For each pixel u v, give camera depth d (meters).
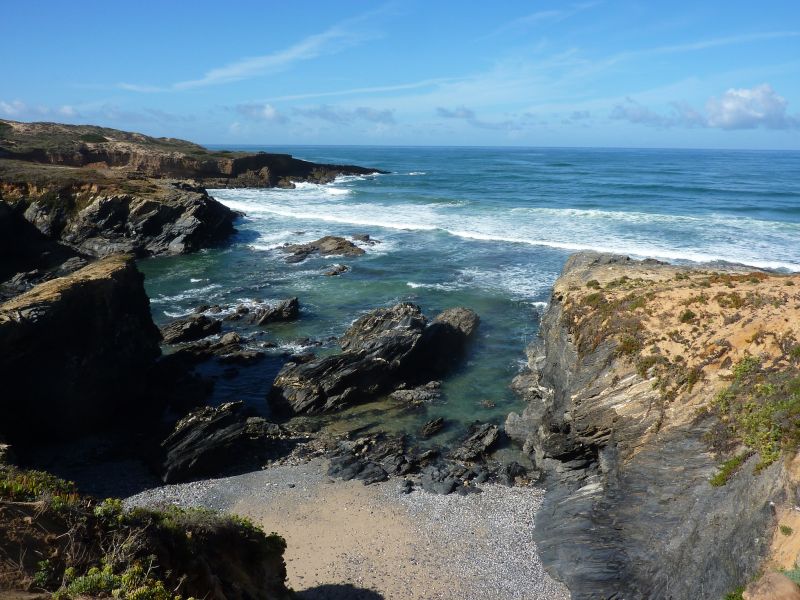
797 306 18.47
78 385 24.16
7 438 22.20
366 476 21.66
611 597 15.00
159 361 30.50
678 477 16.14
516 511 19.47
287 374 28.06
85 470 22.06
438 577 16.38
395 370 28.95
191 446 22.16
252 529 13.03
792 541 11.20
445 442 24.30
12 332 22.20
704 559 13.16
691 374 17.89
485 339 33.78
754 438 14.80
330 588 15.88
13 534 8.10
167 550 9.80
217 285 44.59
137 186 59.88
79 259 49.50
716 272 25.25
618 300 22.09
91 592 7.72
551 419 21.42
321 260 50.34
